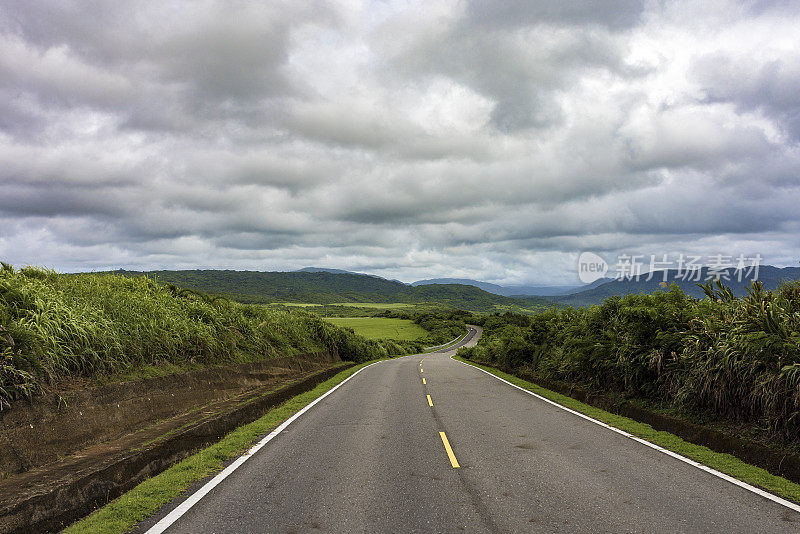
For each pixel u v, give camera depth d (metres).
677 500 4.90
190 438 7.32
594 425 9.05
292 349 19.64
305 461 6.55
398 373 21.61
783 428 6.41
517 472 5.96
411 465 6.32
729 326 7.92
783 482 5.50
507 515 4.51
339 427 9.01
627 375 10.30
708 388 7.82
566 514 4.52
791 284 8.40
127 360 8.66
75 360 7.20
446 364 29.20
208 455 6.75
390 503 4.86
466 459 6.61
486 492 5.20
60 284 9.76
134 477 5.81
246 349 14.92
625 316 11.52
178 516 4.52
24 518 4.14
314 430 8.73
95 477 5.15
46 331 6.83
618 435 8.14
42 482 4.81
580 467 6.17
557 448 7.22
